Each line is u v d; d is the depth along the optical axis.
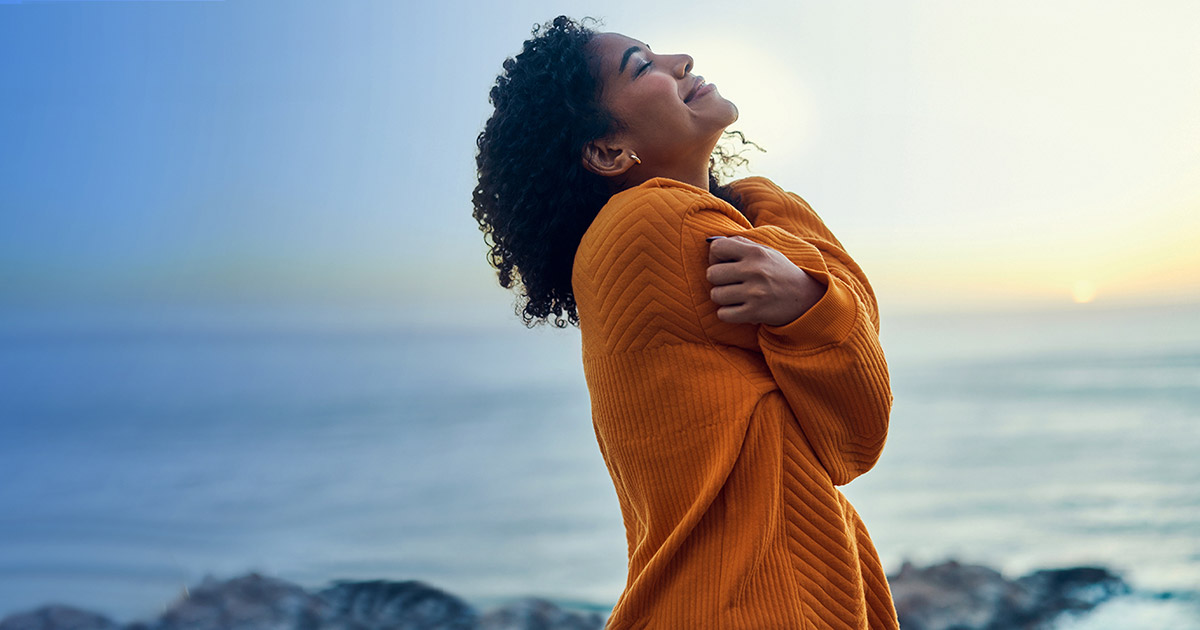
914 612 5.42
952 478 13.06
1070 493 11.70
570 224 1.46
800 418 1.18
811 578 1.14
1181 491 11.38
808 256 1.21
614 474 1.41
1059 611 5.48
